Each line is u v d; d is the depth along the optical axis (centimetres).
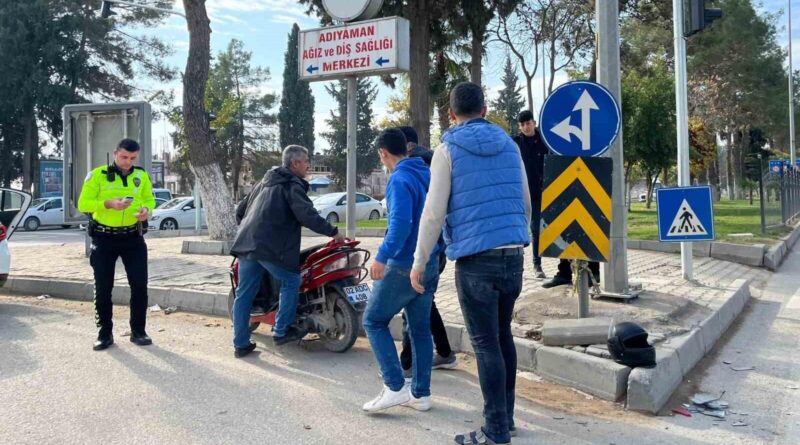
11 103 3775
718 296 756
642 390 450
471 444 380
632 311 625
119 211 586
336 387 496
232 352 593
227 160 5841
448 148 380
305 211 551
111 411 435
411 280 386
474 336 381
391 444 388
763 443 396
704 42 3206
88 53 3959
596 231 550
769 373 539
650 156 2414
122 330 672
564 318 604
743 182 3766
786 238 1505
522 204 386
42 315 749
